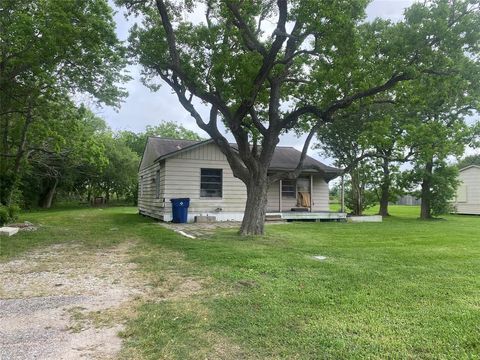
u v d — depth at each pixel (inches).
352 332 132.9
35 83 520.7
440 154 644.7
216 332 132.5
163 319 145.6
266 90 448.5
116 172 1206.3
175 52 388.2
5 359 112.5
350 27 342.6
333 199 1524.4
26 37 426.9
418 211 1101.7
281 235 417.1
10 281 208.4
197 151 617.0
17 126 583.2
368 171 829.2
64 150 681.0
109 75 556.1
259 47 386.3
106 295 180.9
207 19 408.2
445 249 320.5
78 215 762.8
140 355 115.2
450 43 348.8
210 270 232.1
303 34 376.2
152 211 689.6
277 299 171.5
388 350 118.4
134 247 328.2
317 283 200.5
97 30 452.4
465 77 365.1
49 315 152.2
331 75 380.2
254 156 441.1
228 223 575.5
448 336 128.9
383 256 283.3
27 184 940.0
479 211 967.0
